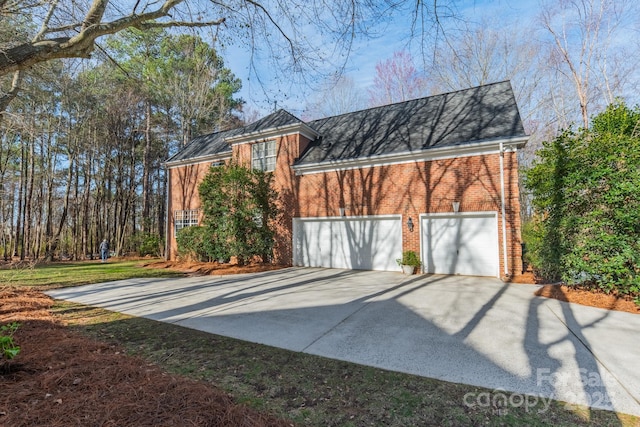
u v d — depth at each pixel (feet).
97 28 13.05
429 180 35.81
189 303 22.84
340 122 50.11
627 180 20.98
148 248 70.23
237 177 41.93
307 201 43.91
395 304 21.57
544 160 27.32
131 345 14.10
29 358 11.44
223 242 43.45
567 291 23.40
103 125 73.05
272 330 16.46
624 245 20.58
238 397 9.53
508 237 31.58
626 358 12.34
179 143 88.63
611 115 26.63
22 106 39.65
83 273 40.73
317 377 11.04
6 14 15.90
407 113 44.06
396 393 9.88
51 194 66.95
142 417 7.72
